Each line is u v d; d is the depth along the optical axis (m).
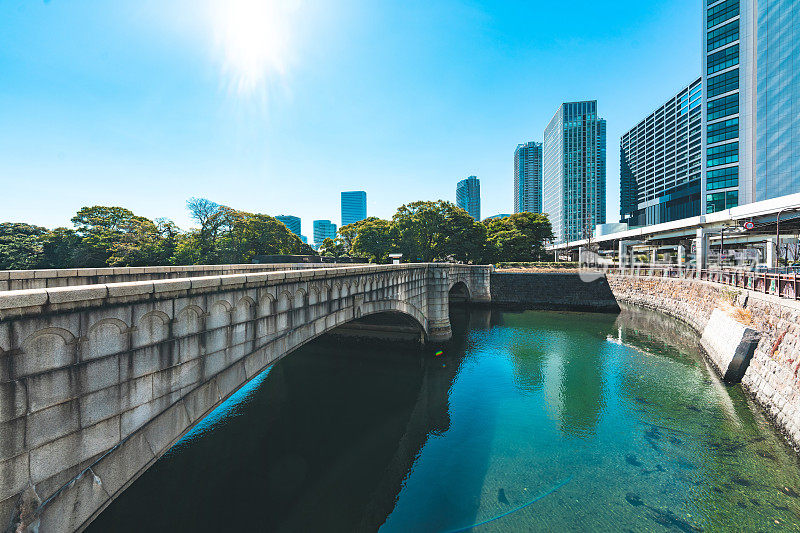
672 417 14.82
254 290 7.86
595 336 29.34
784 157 66.62
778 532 8.89
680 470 11.42
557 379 19.75
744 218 32.00
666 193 134.88
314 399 17.50
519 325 34.06
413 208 61.19
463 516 9.70
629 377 19.66
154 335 5.53
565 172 153.25
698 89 114.50
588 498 10.29
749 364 16.95
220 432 14.39
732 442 12.76
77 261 49.16
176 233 57.25
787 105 66.31
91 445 4.67
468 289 44.00
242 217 52.47
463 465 12.01
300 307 9.75
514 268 57.44
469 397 17.56
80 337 4.50
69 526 4.42
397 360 23.12
